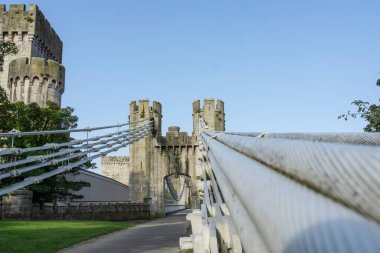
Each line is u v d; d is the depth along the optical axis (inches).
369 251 21.0
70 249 603.2
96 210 1503.4
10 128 1250.0
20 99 2047.2
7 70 2225.6
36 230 790.5
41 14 2335.1
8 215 1209.4
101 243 684.7
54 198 1405.0
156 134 1910.7
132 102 1985.7
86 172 1982.0
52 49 2532.0
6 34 2224.4
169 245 655.8
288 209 31.5
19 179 1226.6
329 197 27.6
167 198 2241.6
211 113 1955.0
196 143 1904.5
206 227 165.5
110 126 1008.2
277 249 33.7
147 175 1877.5
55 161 670.5
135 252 576.4
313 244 25.4
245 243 66.1
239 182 67.0
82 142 814.5
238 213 81.5
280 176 40.0
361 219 23.3
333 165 30.0
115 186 2356.1
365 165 26.4
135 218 1679.4
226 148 128.6
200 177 571.5
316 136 57.5
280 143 50.3
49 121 1421.0
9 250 534.6
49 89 2090.3
